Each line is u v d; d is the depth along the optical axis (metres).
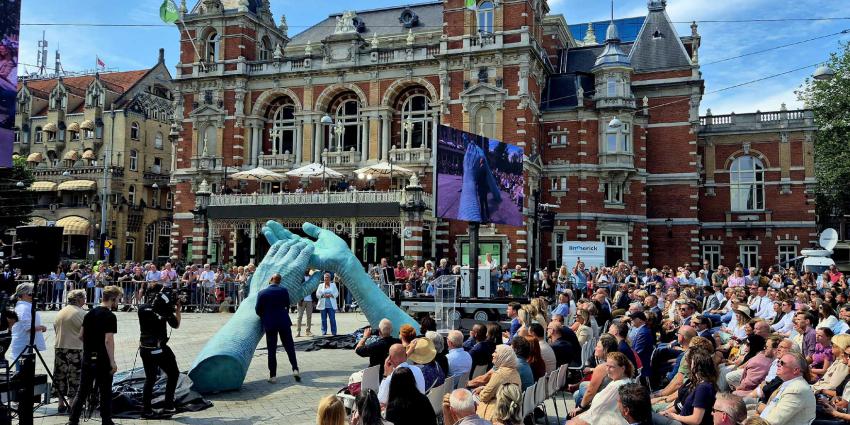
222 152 41.81
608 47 39.62
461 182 22.83
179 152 43.06
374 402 6.08
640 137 40.19
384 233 38.31
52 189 54.94
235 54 42.19
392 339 11.24
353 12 43.88
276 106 42.56
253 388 12.50
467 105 36.94
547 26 43.84
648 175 41.09
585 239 38.59
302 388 12.52
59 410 10.25
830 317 12.94
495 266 26.05
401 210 33.09
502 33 36.56
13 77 14.69
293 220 35.44
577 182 39.22
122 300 27.78
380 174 36.81
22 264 9.47
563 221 39.09
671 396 9.70
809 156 40.78
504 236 36.03
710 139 42.84
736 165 42.50
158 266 57.03
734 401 6.58
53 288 28.28
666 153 40.88
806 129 40.75
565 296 15.92
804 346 11.76
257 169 37.53
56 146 58.00
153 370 10.16
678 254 40.28
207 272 27.80
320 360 15.80
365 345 11.24
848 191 44.91
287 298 13.11
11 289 20.41
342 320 24.55
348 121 41.25
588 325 13.36
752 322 11.77
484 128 36.84
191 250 42.00
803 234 40.53
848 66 40.38
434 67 38.28
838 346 9.50
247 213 35.91
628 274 27.25
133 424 9.79
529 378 9.46
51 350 17.36
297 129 41.03
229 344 12.20
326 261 15.23
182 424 9.84
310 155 40.53
